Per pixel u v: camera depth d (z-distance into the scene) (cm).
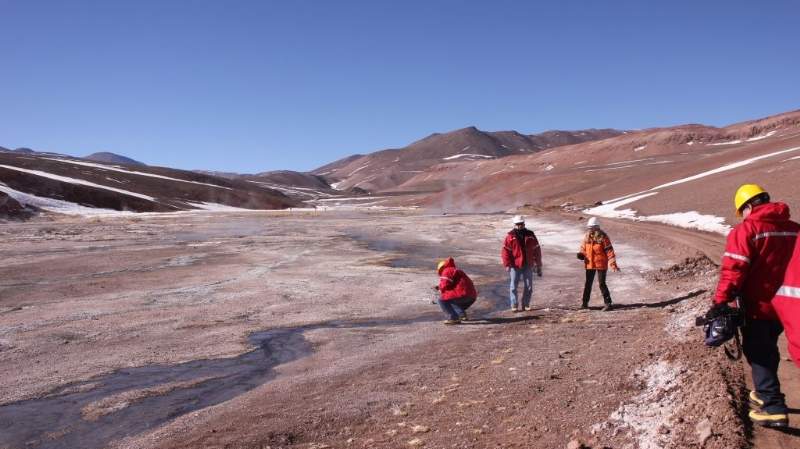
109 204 8794
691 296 1190
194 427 625
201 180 17500
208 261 2281
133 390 766
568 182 10881
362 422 611
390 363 854
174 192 12194
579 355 804
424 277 1820
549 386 665
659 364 665
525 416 573
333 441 564
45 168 11731
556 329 1016
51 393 759
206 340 1038
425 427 574
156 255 2511
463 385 710
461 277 1130
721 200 3488
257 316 1245
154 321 1196
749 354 428
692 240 2338
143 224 4984
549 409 585
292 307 1343
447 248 2789
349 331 1095
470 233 3653
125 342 1027
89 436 616
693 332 773
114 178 12125
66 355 945
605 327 998
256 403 697
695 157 13038
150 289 1605
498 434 535
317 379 790
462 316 1161
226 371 848
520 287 1595
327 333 1079
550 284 1631
